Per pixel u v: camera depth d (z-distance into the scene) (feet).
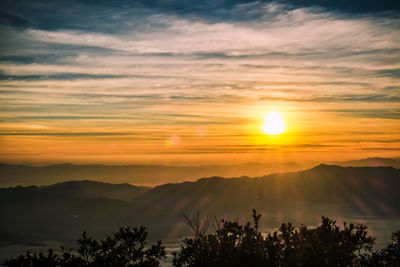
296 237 41.24
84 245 41.78
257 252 40.68
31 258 39.14
